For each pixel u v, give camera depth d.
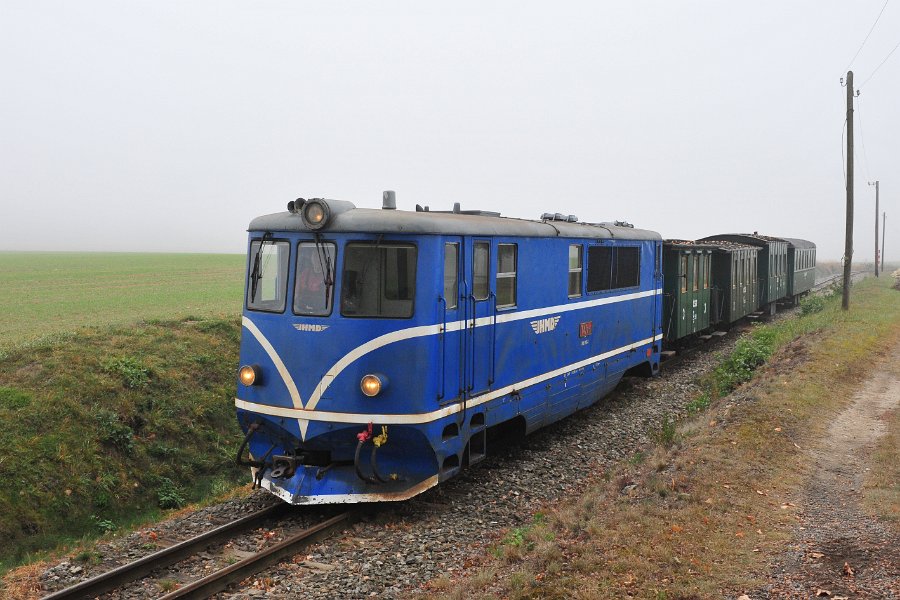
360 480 9.16
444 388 9.27
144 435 12.19
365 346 8.81
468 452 10.38
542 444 12.80
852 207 28.06
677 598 6.28
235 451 13.23
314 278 9.08
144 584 7.34
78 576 7.57
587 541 7.64
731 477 9.60
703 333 24.47
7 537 9.40
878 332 22.45
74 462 10.78
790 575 6.70
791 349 19.17
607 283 14.47
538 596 6.43
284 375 9.16
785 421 12.30
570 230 12.70
